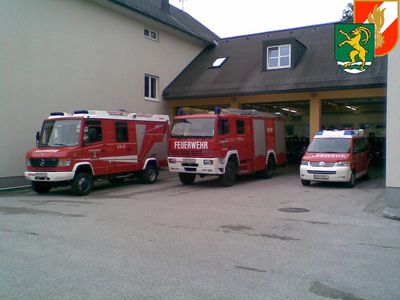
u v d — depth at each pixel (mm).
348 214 10031
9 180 15211
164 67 23469
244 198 12594
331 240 7504
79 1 18031
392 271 5793
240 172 16312
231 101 21688
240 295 4891
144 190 14742
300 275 5598
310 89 18578
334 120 31531
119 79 20266
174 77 24312
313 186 15477
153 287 5152
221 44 27422
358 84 17469
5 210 10656
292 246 7074
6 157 15094
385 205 11250
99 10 19109
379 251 6812
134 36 21281
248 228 8438
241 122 16406
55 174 12922
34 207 11117
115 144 15008
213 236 7754
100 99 19141
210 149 14773
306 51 22125
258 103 22234
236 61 24062
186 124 15469
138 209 10703
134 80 21250
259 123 17781
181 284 5246
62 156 12961
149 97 22562
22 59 15570
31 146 15969
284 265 6023
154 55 22688
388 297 4859
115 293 4961
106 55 19500
